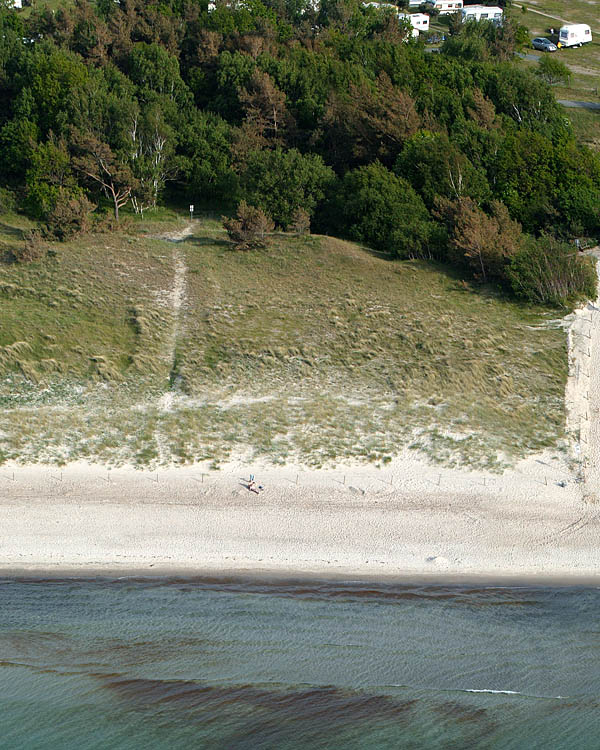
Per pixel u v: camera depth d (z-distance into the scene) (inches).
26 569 2859.3
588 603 2792.8
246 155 5989.2
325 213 5541.3
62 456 3334.2
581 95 7755.9
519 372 3909.9
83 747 2474.2
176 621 2753.4
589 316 4407.0
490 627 2738.7
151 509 3085.6
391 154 5925.2
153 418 3570.4
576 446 3447.3
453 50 7731.3
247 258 4945.9
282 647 2714.1
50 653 2704.2
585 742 2461.9
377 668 2677.2
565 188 5452.8
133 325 4185.5
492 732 2495.1
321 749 2506.2
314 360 3969.0
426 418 3582.7
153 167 5777.6
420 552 2935.5
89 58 7076.8
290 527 3021.7
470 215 4899.1
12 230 5221.5
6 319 4141.2
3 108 6520.7
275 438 3462.1
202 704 2623.0
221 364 3912.4
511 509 3112.7
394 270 4854.8
